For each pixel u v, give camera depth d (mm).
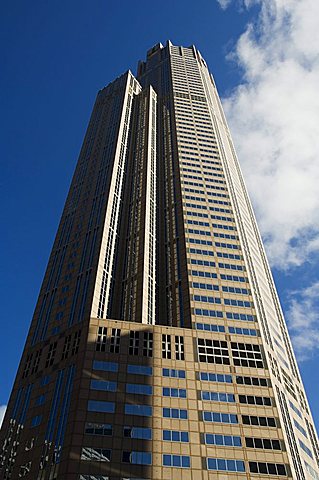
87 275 99062
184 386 73938
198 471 63344
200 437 67375
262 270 117625
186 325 86750
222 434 68250
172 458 64375
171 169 134375
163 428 67625
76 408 67938
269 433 69562
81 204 126312
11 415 76438
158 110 168125
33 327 95000
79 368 73938
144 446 65062
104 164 135125
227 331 85562
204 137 146375
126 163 139625
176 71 193875
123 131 149500
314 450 82250
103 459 62844
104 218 112188
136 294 96438
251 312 91188
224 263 101188
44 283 107125
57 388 74688
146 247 107562
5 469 67938
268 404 73938
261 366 80438
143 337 80375
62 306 95438
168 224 116688
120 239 114062
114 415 68062
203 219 112688
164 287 101062
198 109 163625
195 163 132500
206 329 85000
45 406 73000
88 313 87750
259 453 66688
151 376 74438
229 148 158000
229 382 76062
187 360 78125
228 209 117938
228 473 63719
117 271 105125
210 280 96438
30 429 71062
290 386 88812
